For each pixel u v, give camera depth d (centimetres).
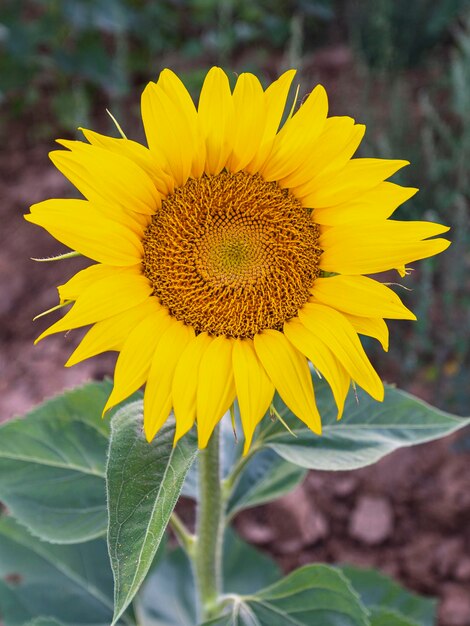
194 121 34
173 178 35
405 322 74
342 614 40
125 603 29
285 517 64
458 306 73
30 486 42
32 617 49
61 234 32
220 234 35
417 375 71
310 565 40
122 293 33
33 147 93
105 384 42
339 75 96
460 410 66
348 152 35
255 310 35
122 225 34
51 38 94
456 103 76
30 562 50
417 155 78
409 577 63
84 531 42
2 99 94
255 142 35
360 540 64
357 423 41
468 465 65
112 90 91
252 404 32
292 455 40
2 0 95
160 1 103
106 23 92
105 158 33
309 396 33
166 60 100
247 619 41
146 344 33
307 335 34
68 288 32
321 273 36
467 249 69
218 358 33
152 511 31
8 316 77
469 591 61
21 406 70
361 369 33
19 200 86
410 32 92
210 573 44
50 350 75
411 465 66
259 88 34
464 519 64
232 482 42
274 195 36
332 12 100
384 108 87
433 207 75
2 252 82
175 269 35
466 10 91
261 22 103
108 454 32
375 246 34
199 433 32
